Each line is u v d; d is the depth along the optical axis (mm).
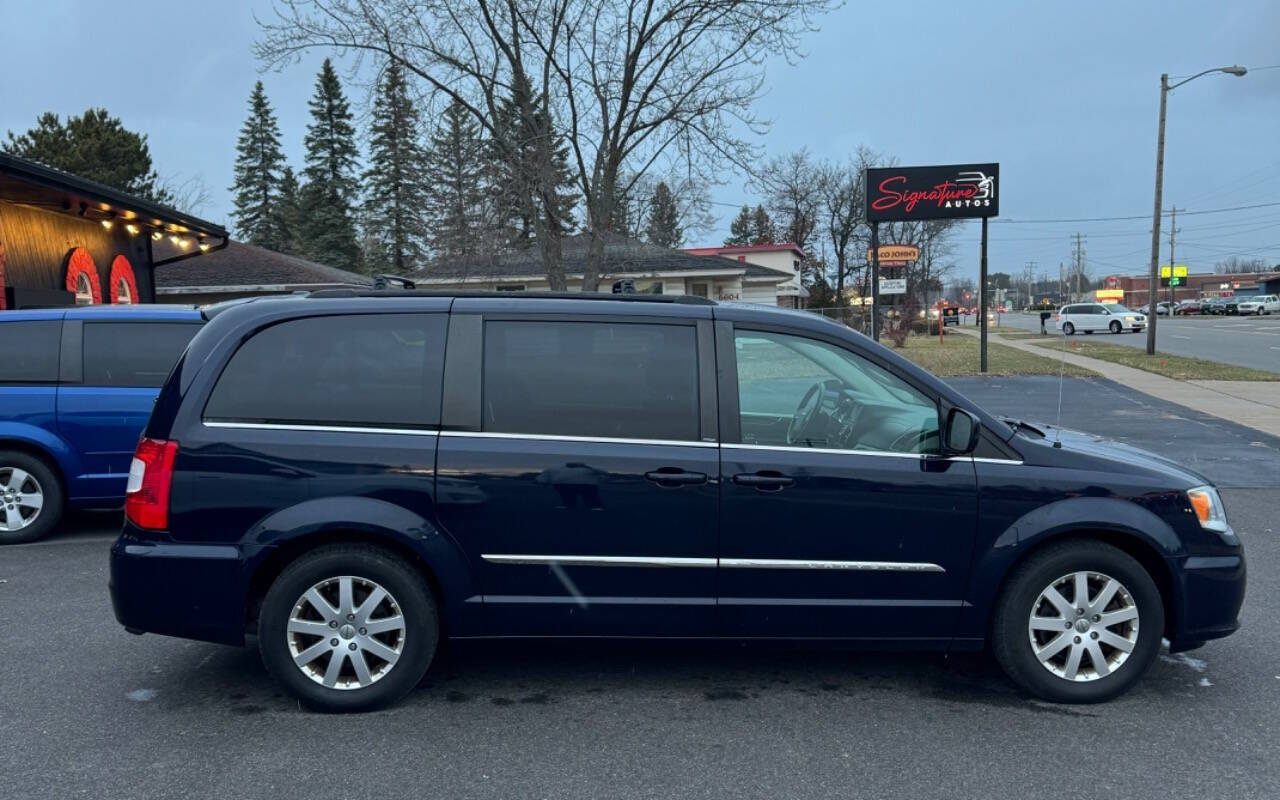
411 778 3357
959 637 4020
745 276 36344
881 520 3922
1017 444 4027
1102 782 3332
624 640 3982
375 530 3799
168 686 4238
